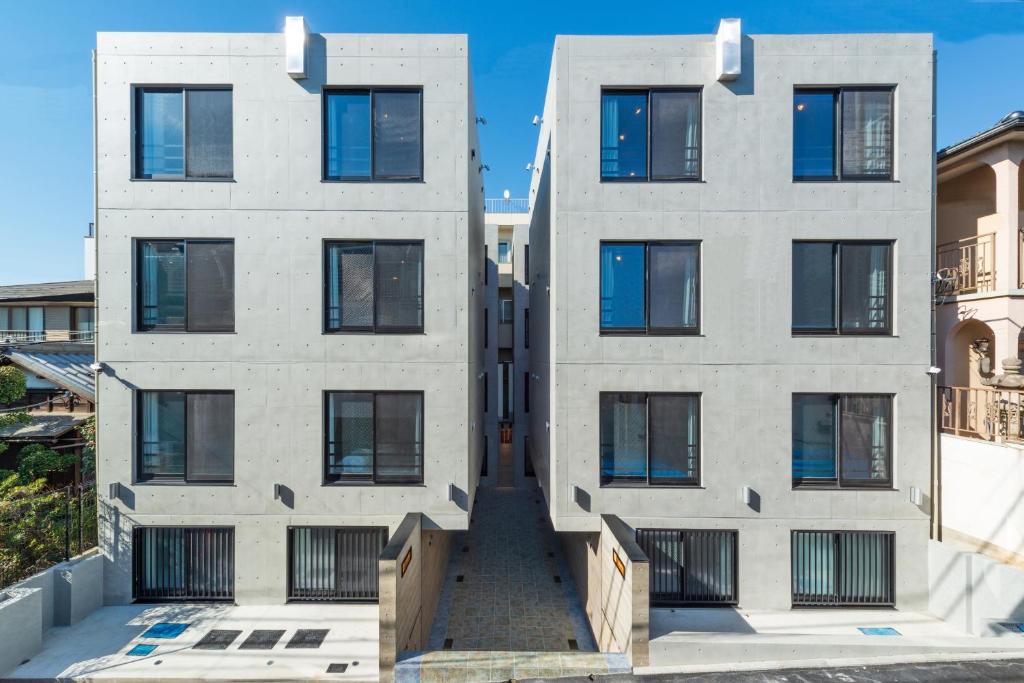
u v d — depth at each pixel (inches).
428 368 321.4
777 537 313.4
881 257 319.3
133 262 324.5
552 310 330.0
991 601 275.1
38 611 275.1
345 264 326.0
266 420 322.0
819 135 320.5
